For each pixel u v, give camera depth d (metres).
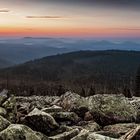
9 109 22.36
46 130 19.30
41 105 28.69
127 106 23.38
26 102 32.19
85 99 25.95
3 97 24.66
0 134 15.13
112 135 17.86
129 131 18.00
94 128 20.06
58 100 28.73
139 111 24.02
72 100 25.81
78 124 21.47
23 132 15.33
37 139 15.55
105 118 22.30
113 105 23.14
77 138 15.97
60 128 19.41
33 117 19.69
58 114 22.20
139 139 15.93
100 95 24.25
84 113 23.88
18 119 20.84
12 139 14.93
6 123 17.67
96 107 22.95
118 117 22.33
